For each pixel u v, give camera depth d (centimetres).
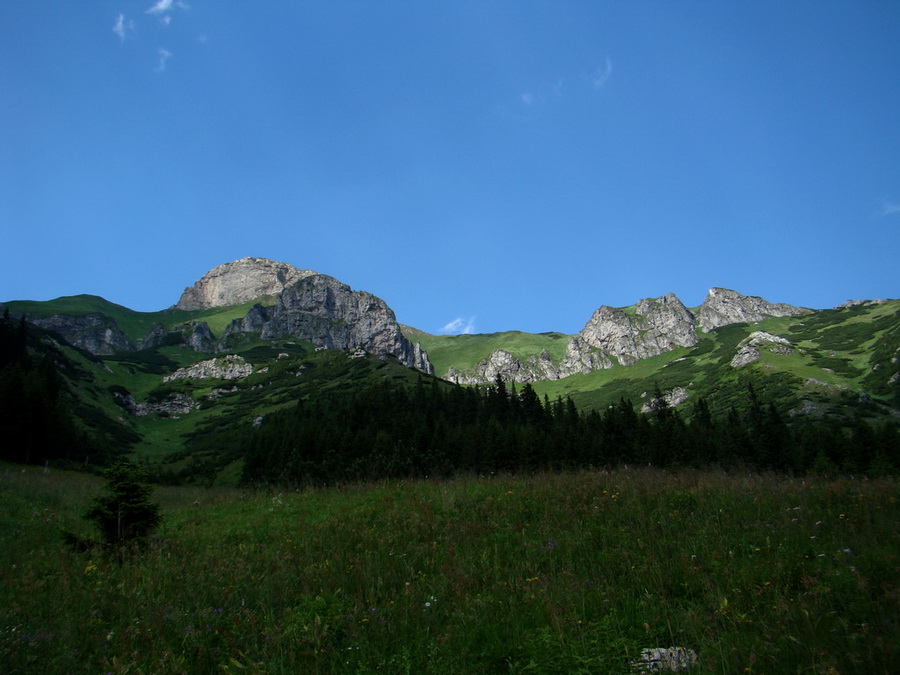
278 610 823
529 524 1200
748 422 10331
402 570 962
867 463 6856
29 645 677
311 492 2142
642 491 1424
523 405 11906
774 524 1025
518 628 685
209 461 10594
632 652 605
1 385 7219
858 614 622
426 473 4631
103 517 1284
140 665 646
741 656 559
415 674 613
